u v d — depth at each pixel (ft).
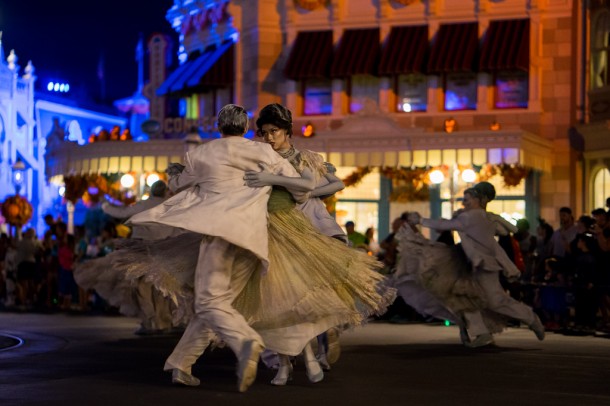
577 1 90.48
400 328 51.96
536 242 68.13
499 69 89.76
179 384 27.02
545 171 89.35
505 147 82.53
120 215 42.83
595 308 52.34
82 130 180.04
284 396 25.29
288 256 26.20
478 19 91.25
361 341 43.55
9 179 164.35
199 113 102.22
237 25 97.81
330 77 94.07
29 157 167.94
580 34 90.48
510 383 28.66
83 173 93.76
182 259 26.27
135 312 45.60
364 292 26.81
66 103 179.42
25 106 168.35
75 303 73.61
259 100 96.12
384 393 26.11
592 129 87.81
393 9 93.40
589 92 89.97
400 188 90.99
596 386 28.12
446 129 90.02
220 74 97.55
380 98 93.97
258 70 96.17
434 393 26.25
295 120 95.25
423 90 93.56
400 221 64.95
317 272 26.18
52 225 77.97
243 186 25.40
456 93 92.89
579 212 89.97
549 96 90.94
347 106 94.99
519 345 41.96
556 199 90.43
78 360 34.88
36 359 35.19
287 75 94.02
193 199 25.57
